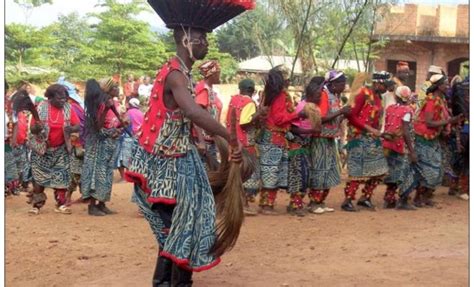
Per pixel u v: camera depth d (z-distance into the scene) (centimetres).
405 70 1160
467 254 671
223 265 627
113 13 3381
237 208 491
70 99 903
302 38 1409
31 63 3275
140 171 492
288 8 1394
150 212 500
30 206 974
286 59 1794
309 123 870
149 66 3378
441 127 958
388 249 695
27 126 1075
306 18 1361
